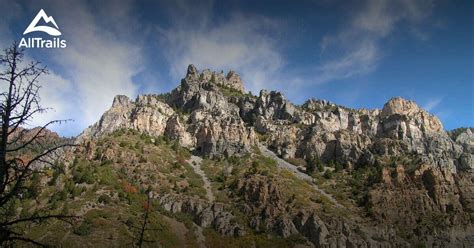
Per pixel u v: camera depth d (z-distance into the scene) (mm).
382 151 170875
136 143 153500
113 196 111688
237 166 154375
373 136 194375
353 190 144125
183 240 101000
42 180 108125
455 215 127812
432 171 142375
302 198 129500
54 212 91688
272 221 113562
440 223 124000
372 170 157000
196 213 115125
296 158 175125
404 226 124062
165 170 141125
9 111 21266
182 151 165375
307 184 145500
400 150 172000
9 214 21672
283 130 192375
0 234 20094
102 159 135500
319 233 108688
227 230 108250
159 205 116312
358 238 111750
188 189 130000
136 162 139625
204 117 191875
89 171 119750
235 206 121625
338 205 132250
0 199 20375
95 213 97250
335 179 155375
